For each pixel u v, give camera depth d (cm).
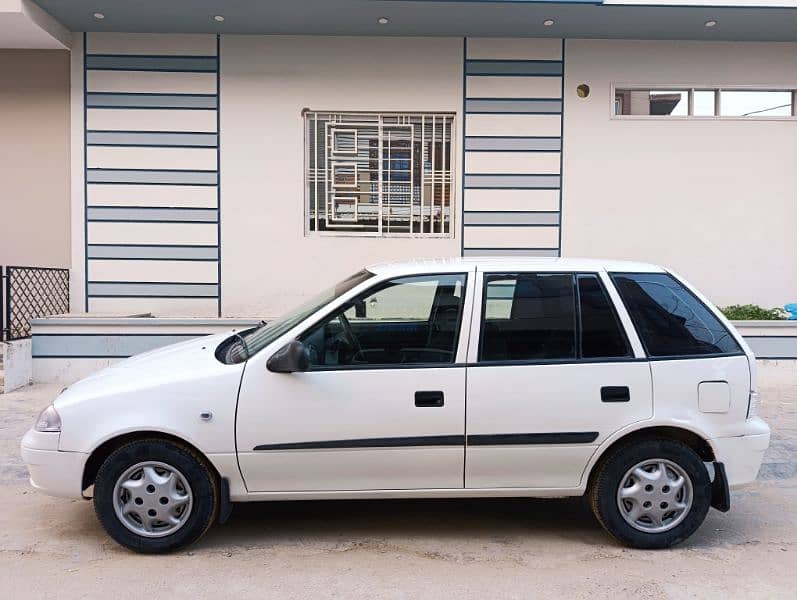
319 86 945
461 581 358
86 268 943
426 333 394
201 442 375
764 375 881
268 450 378
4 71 956
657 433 400
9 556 383
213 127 941
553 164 962
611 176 969
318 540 411
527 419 385
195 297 952
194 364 400
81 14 863
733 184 978
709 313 412
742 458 399
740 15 868
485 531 428
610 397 388
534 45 954
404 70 949
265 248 953
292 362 372
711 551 399
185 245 947
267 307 956
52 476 378
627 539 394
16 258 971
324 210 965
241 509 462
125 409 377
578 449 389
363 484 388
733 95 982
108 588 345
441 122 965
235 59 938
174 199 943
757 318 928
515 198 962
